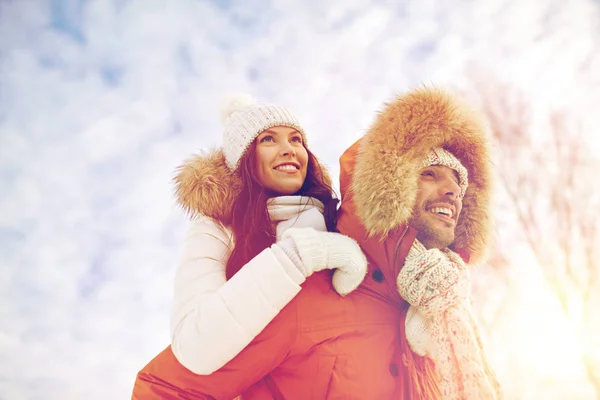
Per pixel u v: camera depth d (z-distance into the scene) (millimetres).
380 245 1146
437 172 1208
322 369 1064
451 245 1419
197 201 1250
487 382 1052
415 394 1101
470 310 1194
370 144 1183
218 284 1121
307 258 1042
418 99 1216
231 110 1521
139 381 1078
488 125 1393
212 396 1030
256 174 1331
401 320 1145
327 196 1425
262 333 1060
